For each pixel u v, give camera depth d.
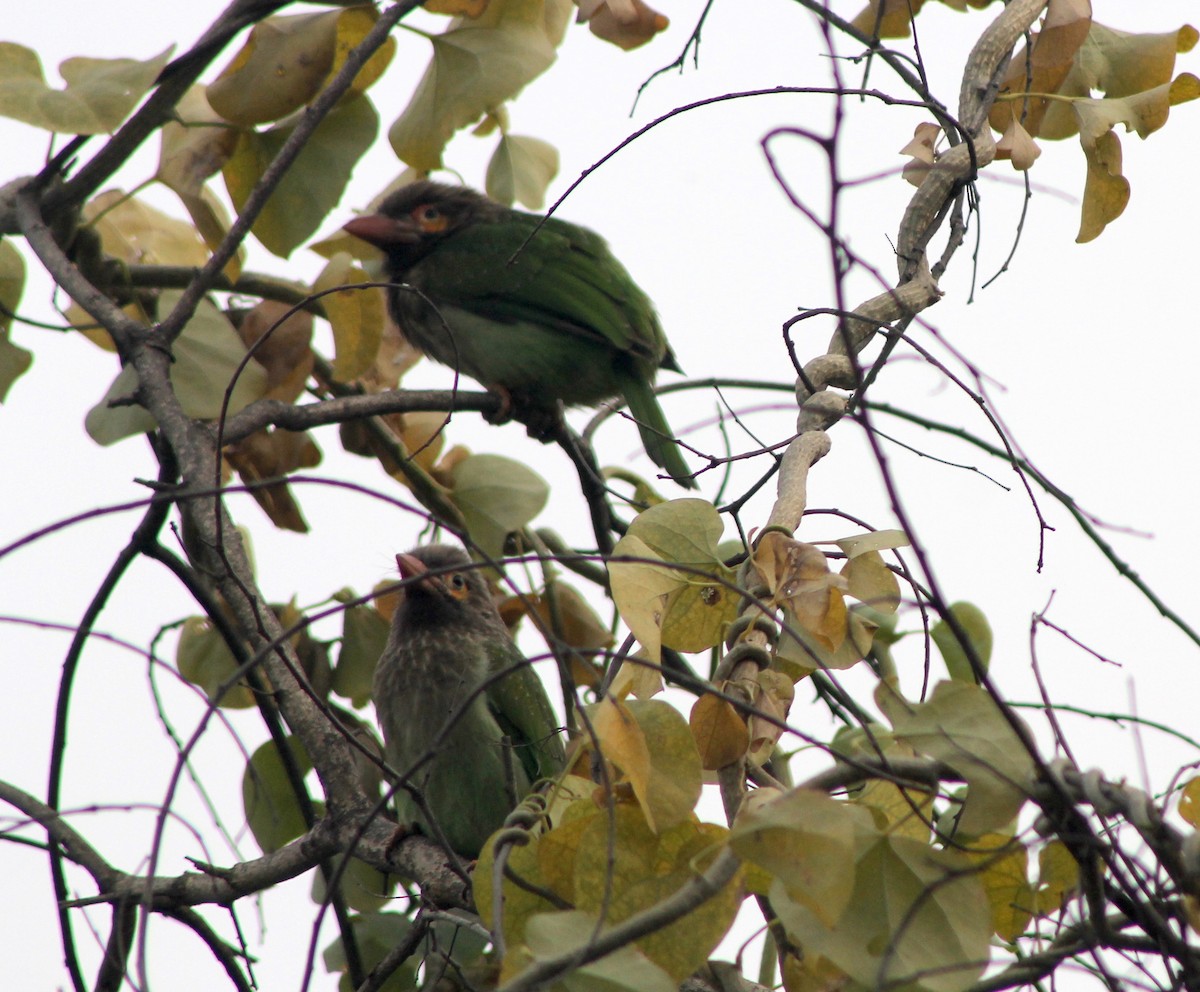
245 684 8.09
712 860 4.65
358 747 6.22
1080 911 4.46
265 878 7.41
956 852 4.71
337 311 9.23
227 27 7.89
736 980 5.05
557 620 10.11
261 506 9.88
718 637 5.89
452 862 6.00
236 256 9.79
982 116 8.23
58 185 8.41
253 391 8.79
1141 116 8.52
